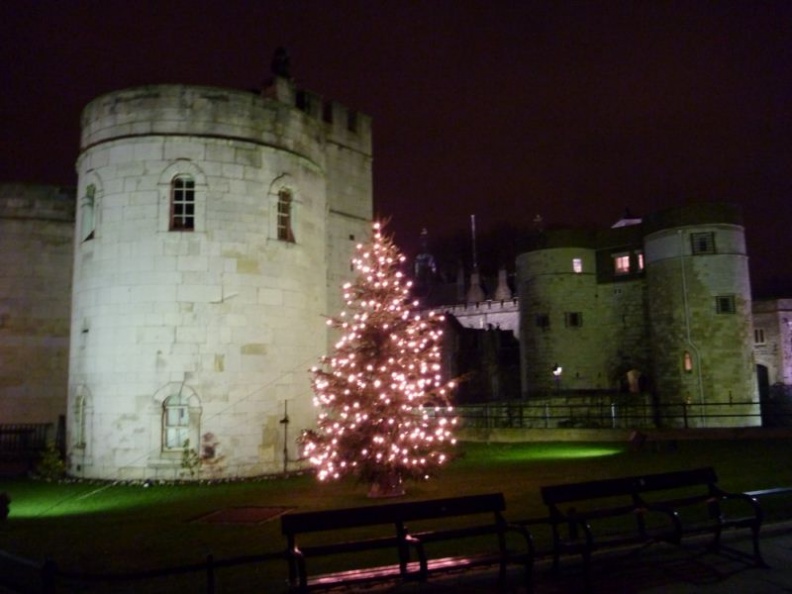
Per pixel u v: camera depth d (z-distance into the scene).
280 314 20.22
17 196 25.58
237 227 19.61
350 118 27.20
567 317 45.78
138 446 18.55
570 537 8.55
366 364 14.70
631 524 10.45
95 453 19.00
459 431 27.19
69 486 18.14
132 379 18.77
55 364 25.39
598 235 46.56
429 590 7.76
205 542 10.71
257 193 20.08
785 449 18.45
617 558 8.72
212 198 19.42
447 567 7.55
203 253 19.17
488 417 28.92
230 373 19.08
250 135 20.11
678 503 8.88
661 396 40.91
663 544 9.14
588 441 24.16
